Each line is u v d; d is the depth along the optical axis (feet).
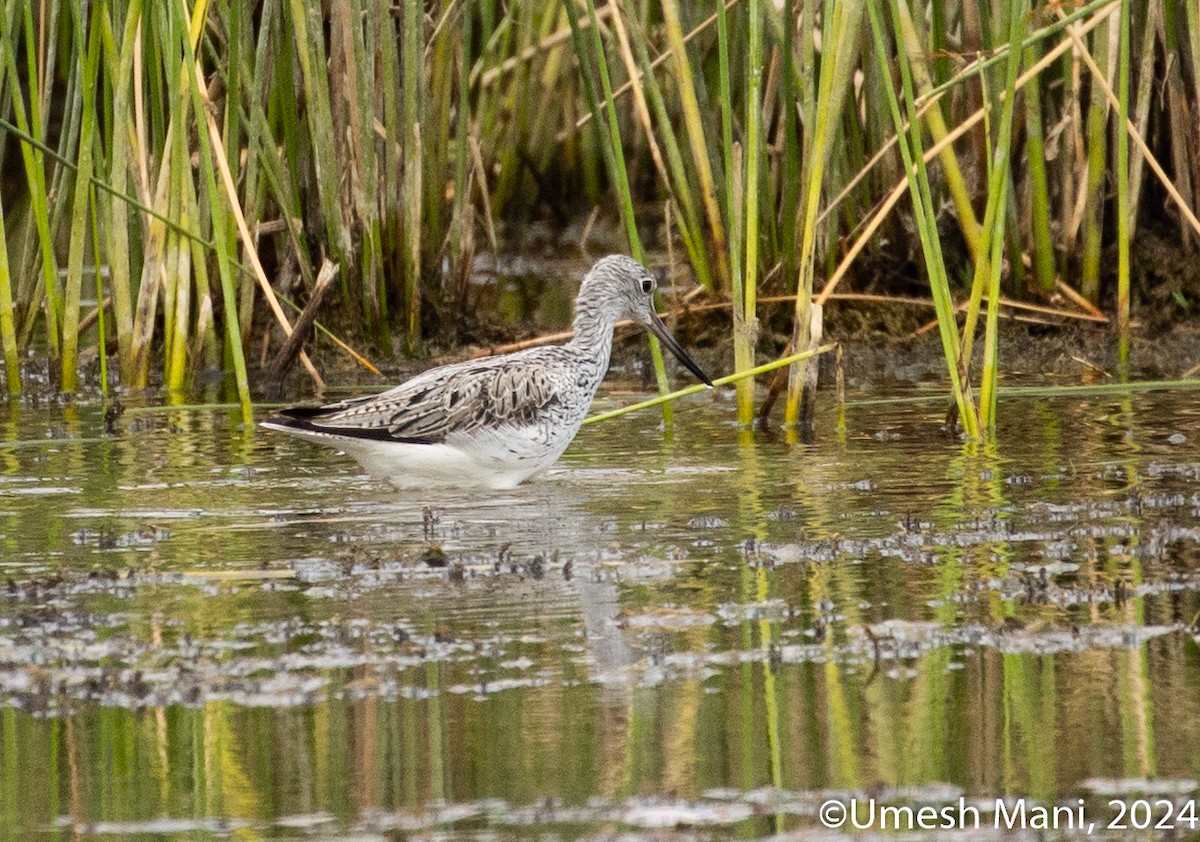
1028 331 62.08
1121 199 56.59
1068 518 37.50
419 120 59.77
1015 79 44.01
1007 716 25.62
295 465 44.45
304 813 22.49
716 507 39.01
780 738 24.85
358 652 28.55
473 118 86.94
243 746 24.72
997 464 43.32
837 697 26.53
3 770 23.98
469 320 63.72
